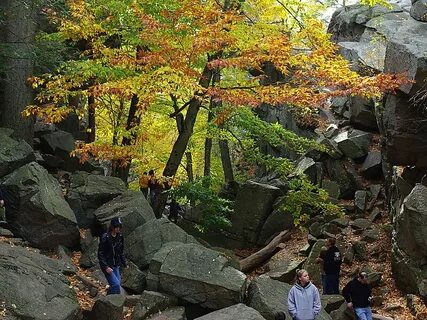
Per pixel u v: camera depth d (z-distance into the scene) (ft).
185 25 35.32
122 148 38.45
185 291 29.91
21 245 34.73
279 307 28.81
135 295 30.22
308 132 69.31
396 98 39.83
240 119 50.90
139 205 40.42
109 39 47.93
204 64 41.78
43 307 24.34
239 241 56.44
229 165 71.41
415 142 39.83
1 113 53.98
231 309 27.25
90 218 41.63
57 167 53.52
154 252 35.60
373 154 57.77
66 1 45.68
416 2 45.73
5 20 48.26
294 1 42.42
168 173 45.55
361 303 30.83
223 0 43.16
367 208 52.65
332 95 34.37
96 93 32.89
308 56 35.01
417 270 37.40
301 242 51.08
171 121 54.75
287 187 58.49
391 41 40.75
